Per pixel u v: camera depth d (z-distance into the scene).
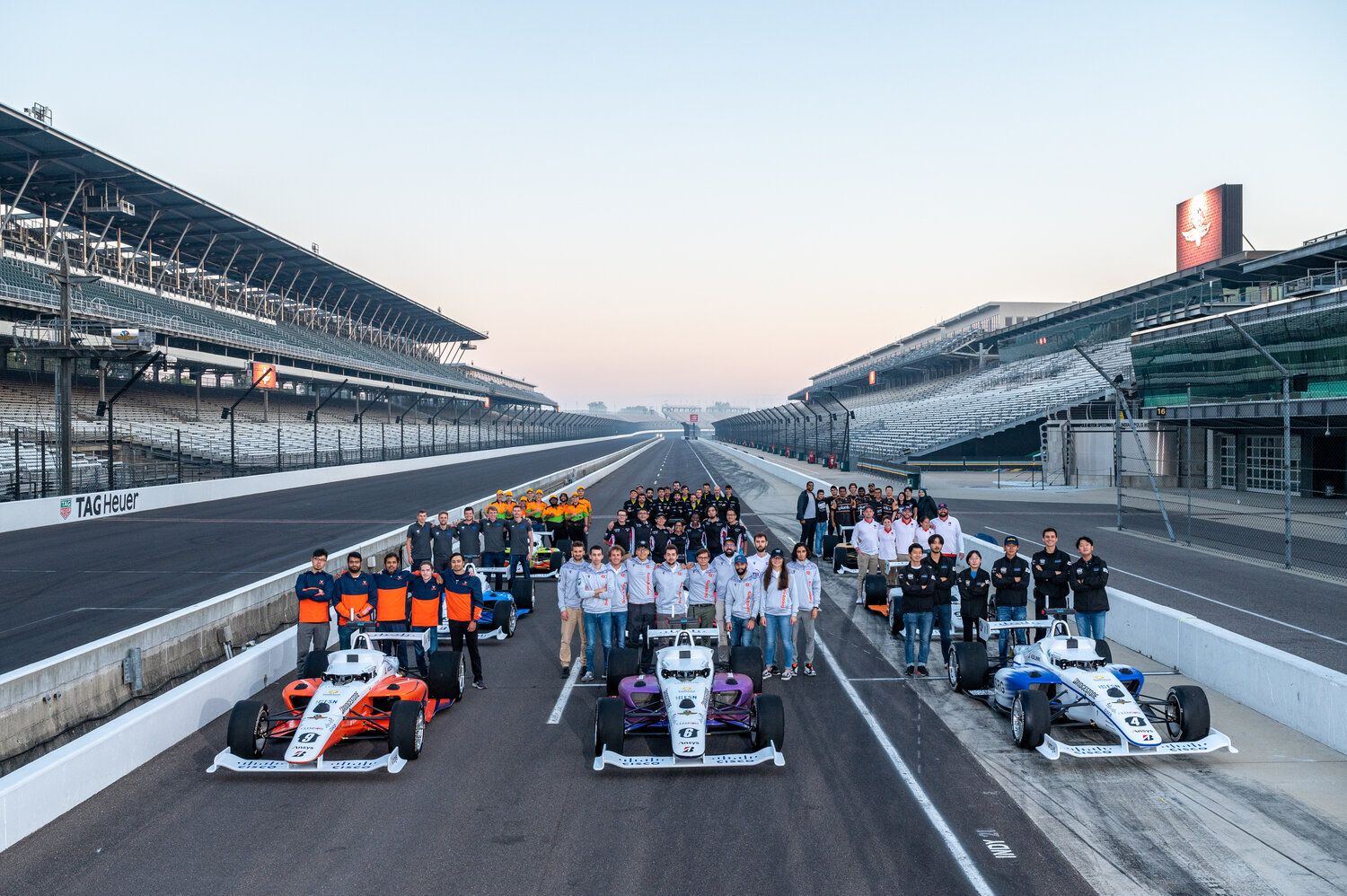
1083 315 71.31
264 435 55.44
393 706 8.74
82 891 6.17
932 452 59.03
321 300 84.12
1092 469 45.53
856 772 8.34
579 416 187.00
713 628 12.65
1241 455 38.88
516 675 12.10
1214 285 52.53
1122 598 13.21
